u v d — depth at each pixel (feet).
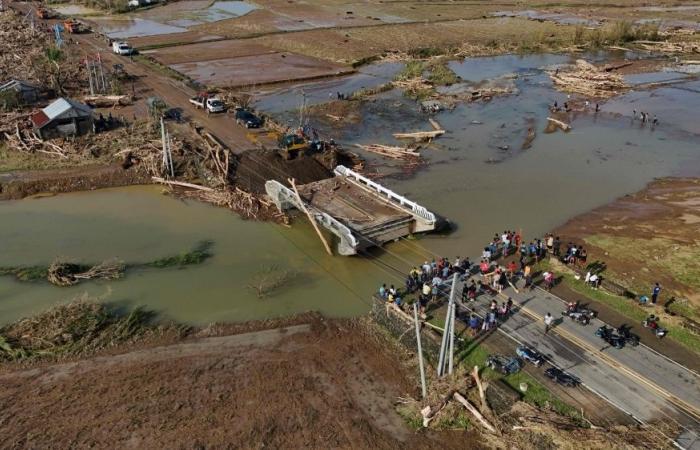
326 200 128.77
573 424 69.67
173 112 184.85
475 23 363.97
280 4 437.99
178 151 150.71
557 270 103.71
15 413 73.36
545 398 74.23
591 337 85.66
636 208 131.85
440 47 299.58
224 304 97.09
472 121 195.21
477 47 303.27
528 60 287.48
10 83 187.42
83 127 161.07
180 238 118.42
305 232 121.80
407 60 276.00
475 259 109.50
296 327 91.15
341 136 177.99
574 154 166.61
